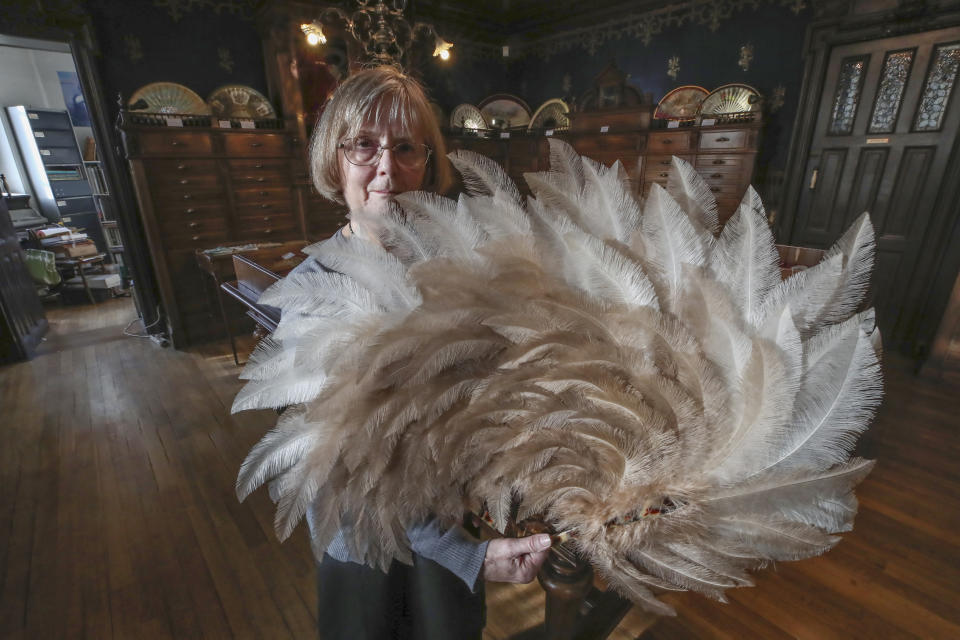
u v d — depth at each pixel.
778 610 1.43
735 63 3.65
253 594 1.51
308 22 3.33
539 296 0.46
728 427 0.42
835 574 1.54
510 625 1.40
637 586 0.49
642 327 0.42
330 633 0.74
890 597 1.46
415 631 0.77
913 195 2.97
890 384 2.74
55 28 2.81
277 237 3.73
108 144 3.13
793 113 3.42
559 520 0.53
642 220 0.50
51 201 5.98
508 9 4.44
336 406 0.43
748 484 0.42
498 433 0.46
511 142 4.66
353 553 0.54
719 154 3.49
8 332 3.22
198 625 1.41
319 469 0.45
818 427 0.41
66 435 2.38
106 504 1.90
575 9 4.28
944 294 2.91
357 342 0.44
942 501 1.83
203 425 2.46
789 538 0.43
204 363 3.21
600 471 0.46
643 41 4.12
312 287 0.49
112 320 4.14
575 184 0.53
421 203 0.50
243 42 3.53
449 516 0.54
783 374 0.40
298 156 3.63
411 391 0.44
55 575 1.58
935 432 2.27
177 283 3.39
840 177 3.24
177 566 1.61
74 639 1.37
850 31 3.00
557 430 0.44
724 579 0.45
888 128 2.99
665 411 0.42
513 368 0.44
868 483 1.93
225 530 1.76
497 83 5.09
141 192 3.10
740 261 0.46
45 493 1.97
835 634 1.36
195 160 3.25
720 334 0.43
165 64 3.26
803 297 0.44
